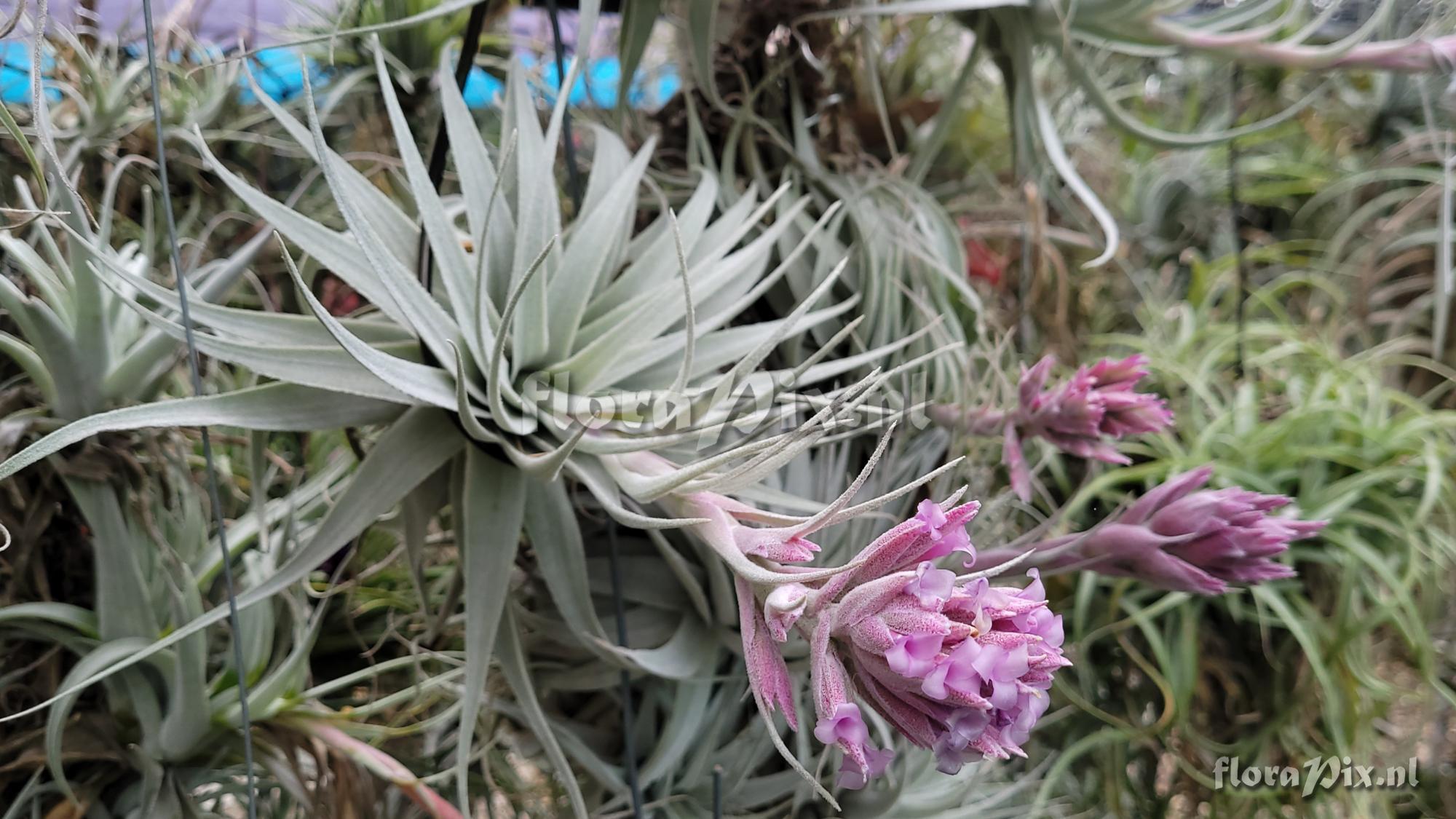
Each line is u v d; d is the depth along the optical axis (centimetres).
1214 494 36
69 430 28
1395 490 62
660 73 62
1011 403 47
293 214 34
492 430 34
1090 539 37
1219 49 51
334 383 33
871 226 50
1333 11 50
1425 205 73
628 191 40
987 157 75
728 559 26
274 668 42
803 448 29
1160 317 72
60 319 35
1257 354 73
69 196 33
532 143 39
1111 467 62
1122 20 51
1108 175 81
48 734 35
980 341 50
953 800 49
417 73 56
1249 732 59
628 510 38
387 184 55
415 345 36
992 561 38
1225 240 83
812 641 24
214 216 51
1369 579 61
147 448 38
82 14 45
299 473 44
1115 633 58
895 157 57
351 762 39
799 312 30
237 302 51
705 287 39
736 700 45
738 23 52
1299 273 79
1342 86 83
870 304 49
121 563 37
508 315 29
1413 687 66
